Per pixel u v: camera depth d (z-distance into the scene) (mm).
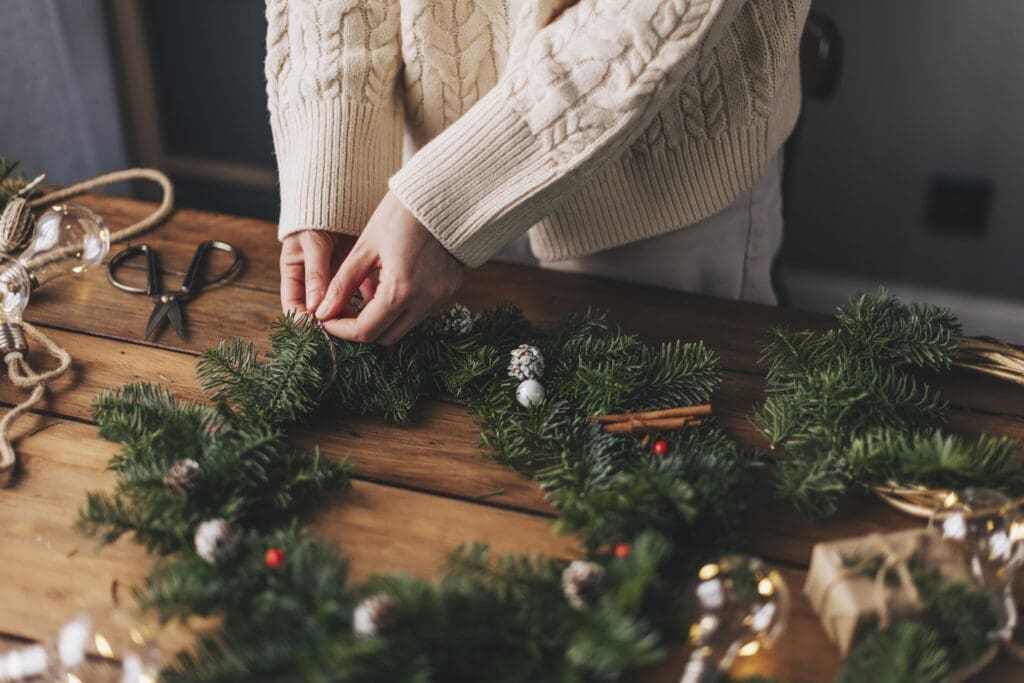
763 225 1266
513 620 839
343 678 798
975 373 1089
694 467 944
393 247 1018
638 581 827
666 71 980
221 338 1108
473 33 1134
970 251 2125
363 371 1037
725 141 1116
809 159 2109
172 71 2221
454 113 1163
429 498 974
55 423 1023
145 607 851
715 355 1098
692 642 850
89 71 1943
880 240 2170
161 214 1231
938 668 831
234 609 858
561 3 1047
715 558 913
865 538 900
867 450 967
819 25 1258
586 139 1000
